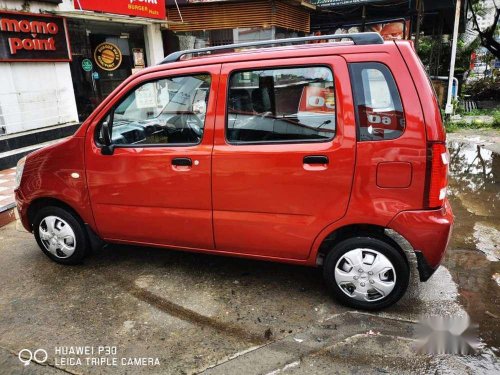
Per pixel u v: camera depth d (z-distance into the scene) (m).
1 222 5.05
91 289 3.41
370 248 2.86
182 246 3.38
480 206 5.17
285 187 2.89
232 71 2.99
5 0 7.81
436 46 16.16
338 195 2.79
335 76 2.73
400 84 2.62
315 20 14.09
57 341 2.76
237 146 2.99
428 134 2.58
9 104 8.05
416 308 3.00
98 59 10.22
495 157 7.75
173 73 3.18
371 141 2.68
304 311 3.01
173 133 3.24
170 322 2.94
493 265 3.63
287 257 3.08
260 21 11.25
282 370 2.43
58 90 9.09
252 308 3.08
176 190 3.19
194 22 11.77
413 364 2.44
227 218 3.10
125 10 9.91
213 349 2.64
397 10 13.30
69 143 3.48
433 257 2.74
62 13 8.79
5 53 7.84
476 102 15.71
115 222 3.49
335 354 2.55
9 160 7.45
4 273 3.73
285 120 2.89
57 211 3.68
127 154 3.28
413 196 2.66
